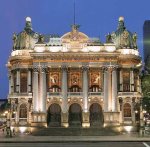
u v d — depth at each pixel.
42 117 108.19
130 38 119.56
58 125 109.31
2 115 182.00
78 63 110.19
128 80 115.62
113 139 78.62
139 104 112.69
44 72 109.44
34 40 119.12
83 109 109.12
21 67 114.75
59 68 110.31
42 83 109.25
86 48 110.19
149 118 136.75
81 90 110.50
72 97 109.88
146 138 82.31
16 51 117.19
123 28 121.75
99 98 110.06
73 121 109.94
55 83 111.00
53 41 113.25
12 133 101.75
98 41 113.94
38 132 102.88
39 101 109.19
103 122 109.19
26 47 116.62
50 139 80.50
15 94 112.31
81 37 111.12
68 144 67.06
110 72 110.25
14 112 112.06
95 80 111.12
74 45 110.38
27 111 111.81
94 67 110.31
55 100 109.88
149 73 127.88
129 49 117.19
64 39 111.06
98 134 101.56
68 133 101.94
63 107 109.19
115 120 108.06
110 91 109.62
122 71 115.56
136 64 117.25
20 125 111.12
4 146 62.66
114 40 119.88
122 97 111.69
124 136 94.25
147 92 115.25
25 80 114.94
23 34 118.81
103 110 109.31
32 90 111.88
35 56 109.25
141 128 99.75
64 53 109.25
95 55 109.75
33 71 110.06
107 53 109.31
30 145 64.94
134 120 111.06
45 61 109.62
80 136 96.62
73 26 112.19
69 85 110.88
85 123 108.44
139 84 119.31
